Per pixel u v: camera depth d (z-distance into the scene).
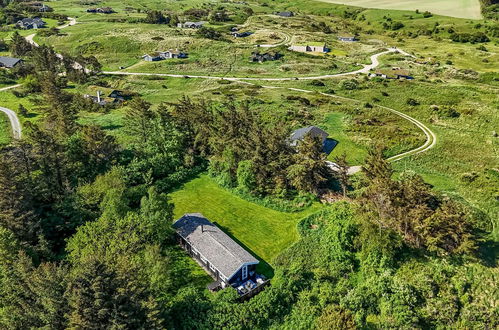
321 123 94.94
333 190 66.06
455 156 79.38
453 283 47.81
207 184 70.25
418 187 55.84
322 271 49.91
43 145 59.56
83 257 41.72
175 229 54.31
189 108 80.25
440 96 111.44
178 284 48.41
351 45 194.25
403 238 52.75
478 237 53.81
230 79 140.25
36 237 52.06
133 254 45.66
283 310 45.62
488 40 197.25
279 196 64.81
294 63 158.62
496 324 44.47
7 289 39.50
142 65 157.25
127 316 35.28
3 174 51.25
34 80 123.31
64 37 189.75
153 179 69.62
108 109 109.62
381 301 46.16
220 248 49.84
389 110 105.75
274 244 55.31
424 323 44.62
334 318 40.81
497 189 65.25
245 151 68.81
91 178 64.88
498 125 91.19
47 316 36.00
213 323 42.50
